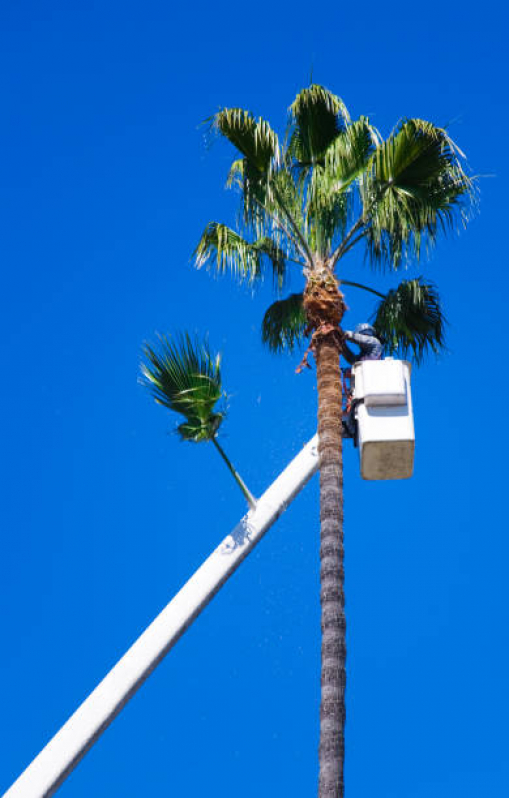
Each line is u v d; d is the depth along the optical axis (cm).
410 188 1409
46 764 1425
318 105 1531
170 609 1477
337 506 1266
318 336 1375
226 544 1487
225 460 1480
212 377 1370
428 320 1582
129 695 1460
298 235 1424
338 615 1201
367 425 1335
